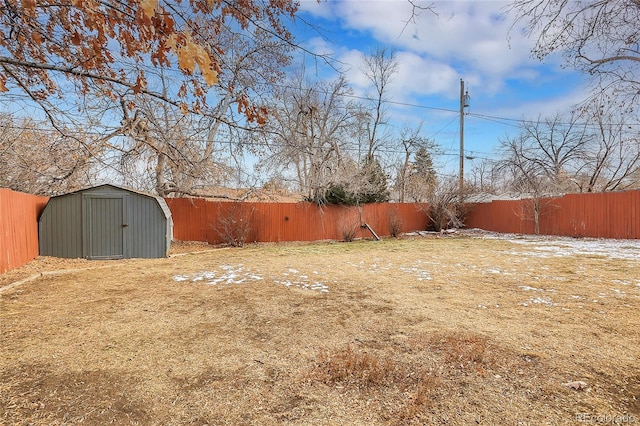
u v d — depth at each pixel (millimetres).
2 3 2416
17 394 2236
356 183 14359
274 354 2916
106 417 1997
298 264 7922
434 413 2045
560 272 6680
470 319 3861
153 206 8859
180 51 1754
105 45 2584
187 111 3113
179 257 9172
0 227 5957
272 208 13359
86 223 8305
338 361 2729
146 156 8891
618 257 8500
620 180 14820
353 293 5098
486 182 21516
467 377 2498
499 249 10539
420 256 9242
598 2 3551
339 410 2086
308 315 4020
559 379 2471
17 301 4578
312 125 12812
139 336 3318
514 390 2314
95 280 5980
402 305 4441
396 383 2414
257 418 2002
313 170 13852
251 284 5703
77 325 3615
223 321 3791
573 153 16766
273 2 3064
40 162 7699
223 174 10391
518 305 4430
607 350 2994
